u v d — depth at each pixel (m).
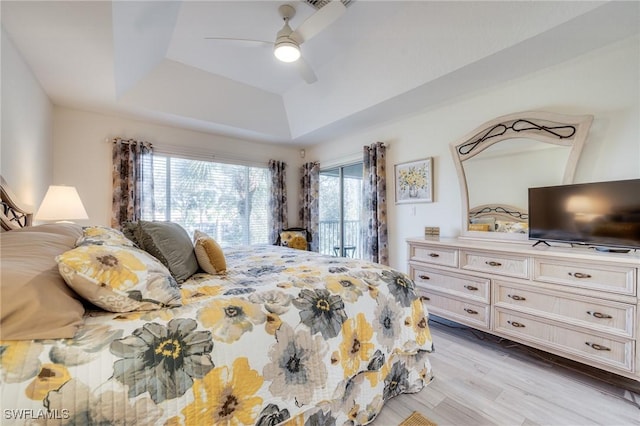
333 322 1.27
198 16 2.41
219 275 1.58
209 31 2.60
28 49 2.01
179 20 2.46
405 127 3.46
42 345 0.74
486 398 1.58
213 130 3.99
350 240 4.47
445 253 2.48
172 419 0.83
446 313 2.46
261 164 4.73
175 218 3.88
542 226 2.13
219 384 0.92
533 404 1.52
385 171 3.69
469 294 2.29
